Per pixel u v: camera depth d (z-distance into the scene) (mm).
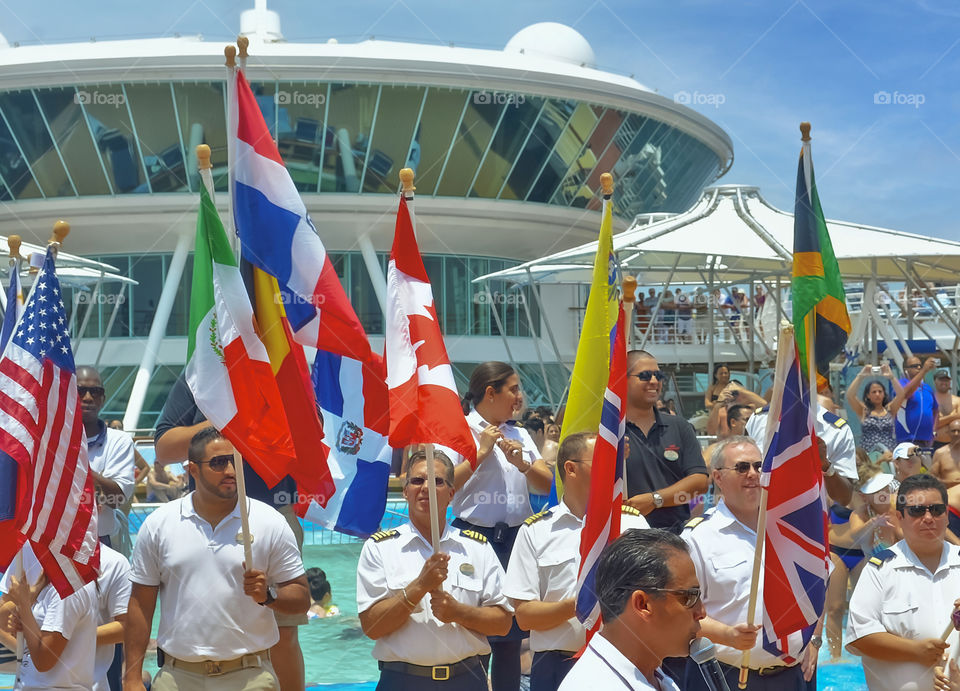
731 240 16562
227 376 5086
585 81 32688
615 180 35812
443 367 5305
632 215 37312
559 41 36312
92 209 32844
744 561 4930
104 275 21516
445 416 5211
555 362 37406
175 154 31969
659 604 3100
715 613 4941
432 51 32312
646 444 6449
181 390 6500
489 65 31516
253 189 5445
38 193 32781
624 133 34719
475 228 35000
